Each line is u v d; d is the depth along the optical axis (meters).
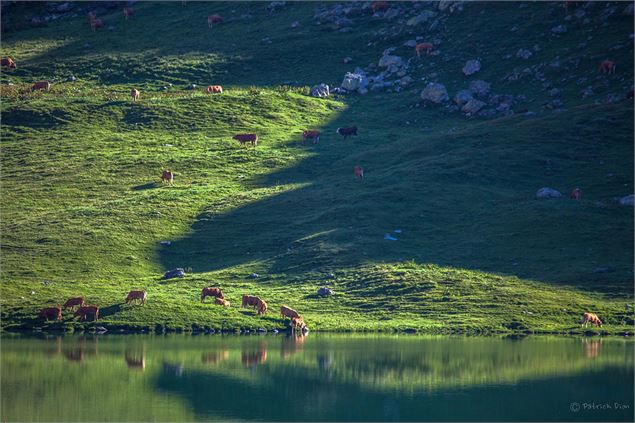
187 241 92.38
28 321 71.00
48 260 86.38
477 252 85.12
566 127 116.81
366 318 72.25
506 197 99.12
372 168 110.38
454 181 103.06
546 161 108.12
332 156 116.88
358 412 42.00
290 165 113.56
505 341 63.41
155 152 120.19
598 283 77.50
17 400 44.16
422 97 138.50
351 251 85.69
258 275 82.94
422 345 61.00
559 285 77.31
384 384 47.84
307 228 92.62
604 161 108.19
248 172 112.12
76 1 197.50
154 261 88.19
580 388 46.47
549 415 41.03
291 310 71.00
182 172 112.81
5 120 131.88
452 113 134.75
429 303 74.44
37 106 136.50
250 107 136.50
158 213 98.62
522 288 76.56
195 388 46.94
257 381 48.62
